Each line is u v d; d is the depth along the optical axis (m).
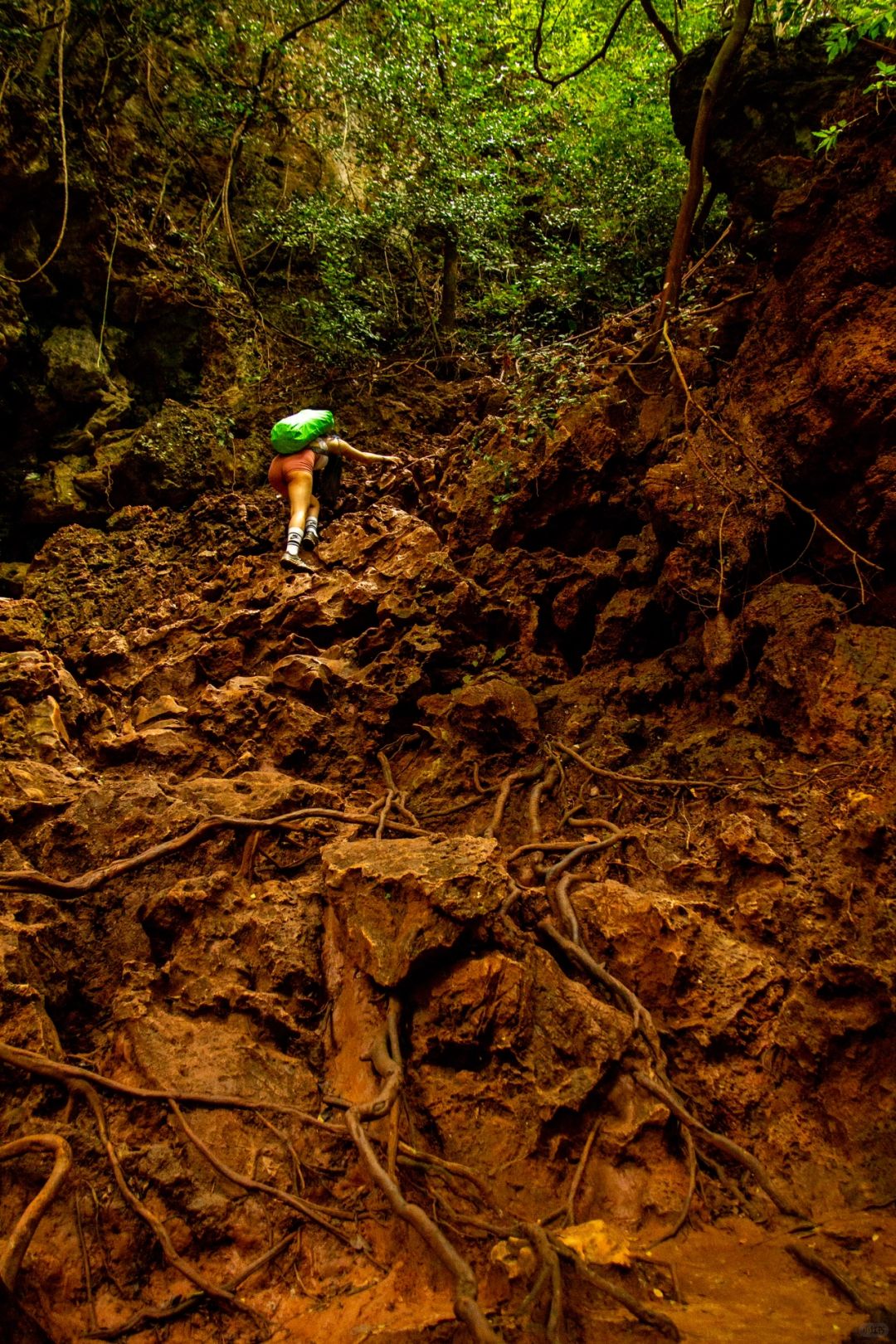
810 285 4.95
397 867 3.30
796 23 6.27
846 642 4.24
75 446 10.00
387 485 7.73
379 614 5.92
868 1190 2.68
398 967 3.03
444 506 6.75
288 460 7.62
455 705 5.01
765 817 3.80
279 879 4.05
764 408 5.11
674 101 6.62
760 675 4.45
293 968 3.38
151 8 11.33
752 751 4.27
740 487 4.95
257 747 5.16
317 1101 2.98
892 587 4.46
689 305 7.08
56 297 10.26
